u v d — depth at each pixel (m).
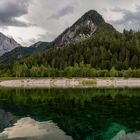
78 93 82.25
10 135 25.72
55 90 103.25
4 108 46.56
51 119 34.09
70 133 26.11
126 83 179.62
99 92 86.06
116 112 39.38
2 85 177.25
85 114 37.81
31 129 28.08
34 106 49.28
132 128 27.83
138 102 53.38
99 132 26.36
